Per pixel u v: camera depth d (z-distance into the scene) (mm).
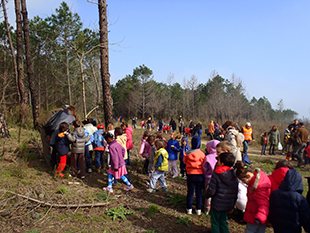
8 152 7000
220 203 3553
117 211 4434
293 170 3105
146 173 7039
